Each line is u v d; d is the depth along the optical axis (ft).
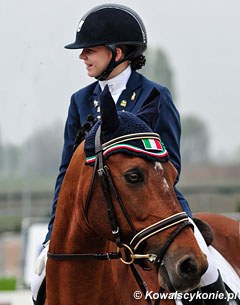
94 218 24.34
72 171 25.75
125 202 23.70
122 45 28.50
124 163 23.77
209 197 134.72
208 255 28.12
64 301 25.95
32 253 70.54
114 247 26.50
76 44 28.55
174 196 23.77
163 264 23.38
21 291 69.51
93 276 25.46
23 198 149.38
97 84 29.60
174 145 28.68
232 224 35.04
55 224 26.32
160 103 28.40
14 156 177.37
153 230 23.34
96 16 28.45
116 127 24.30
